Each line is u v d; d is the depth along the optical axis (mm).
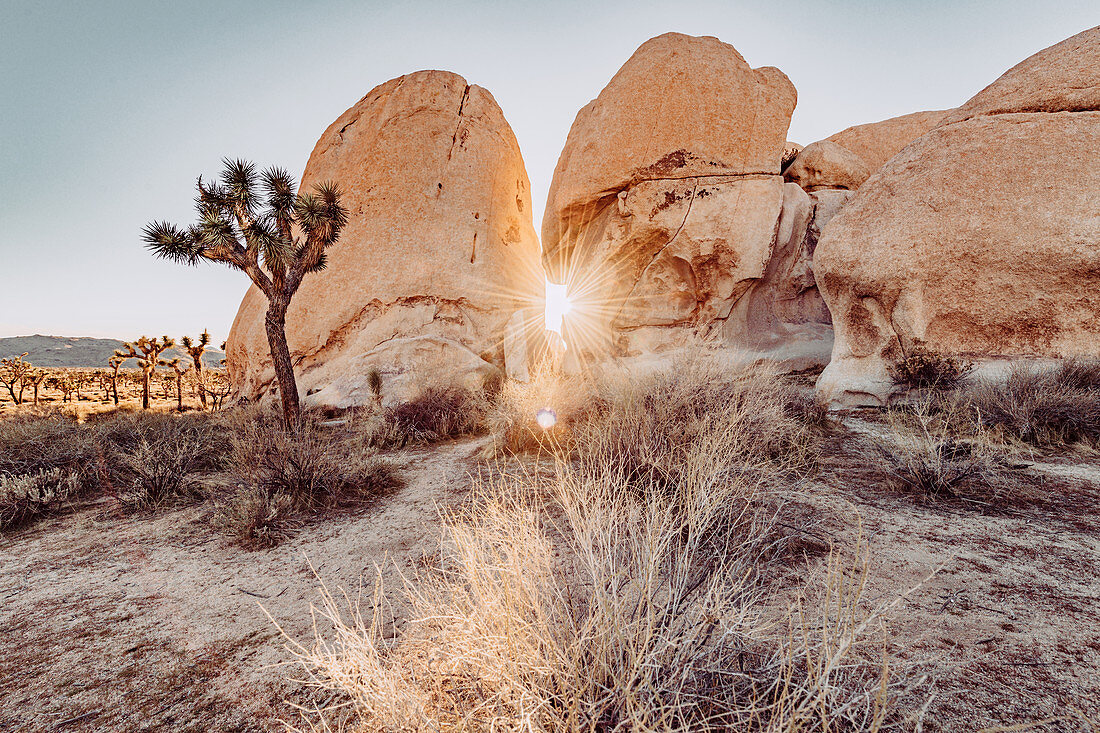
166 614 2891
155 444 6719
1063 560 2674
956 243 8094
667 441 3684
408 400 10758
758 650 1633
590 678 1247
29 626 2848
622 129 14133
